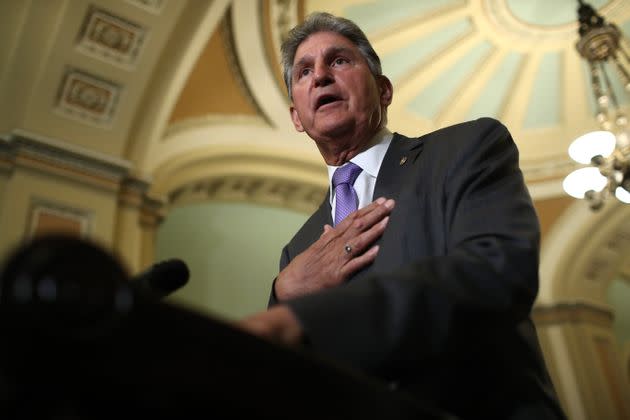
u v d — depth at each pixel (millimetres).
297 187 7012
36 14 4523
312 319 575
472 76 7539
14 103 4609
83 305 292
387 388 438
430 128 7781
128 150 5160
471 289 690
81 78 4777
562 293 8477
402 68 7277
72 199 4586
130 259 4848
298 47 1491
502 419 797
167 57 5160
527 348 884
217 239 6461
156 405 319
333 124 1317
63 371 290
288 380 375
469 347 702
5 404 283
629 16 6953
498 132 1054
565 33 7125
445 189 1003
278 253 6887
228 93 6289
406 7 6613
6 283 277
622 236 8594
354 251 1073
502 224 840
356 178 1290
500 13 6898
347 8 6348
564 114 7988
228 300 6219
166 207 5602
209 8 5105
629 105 7820
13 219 4262
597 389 7891
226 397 346
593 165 5066
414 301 632
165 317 330
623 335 10531
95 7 4551
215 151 6289
